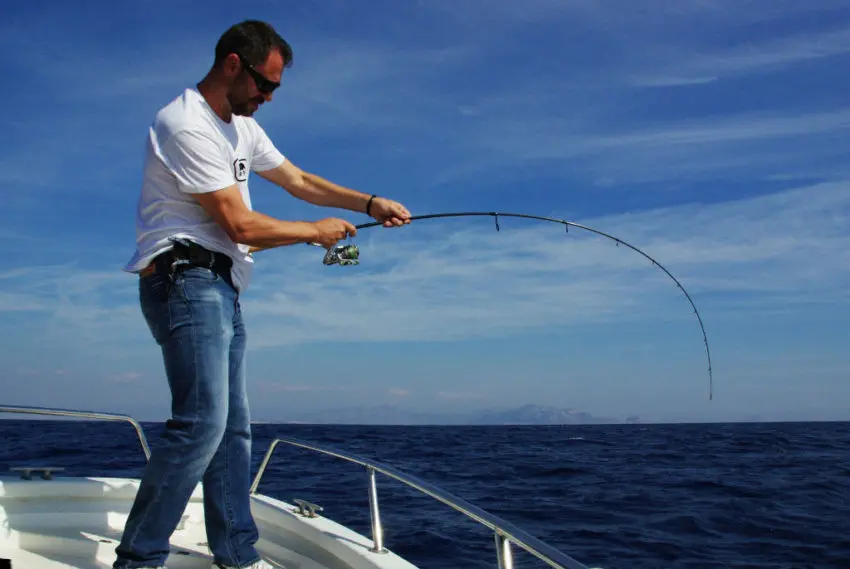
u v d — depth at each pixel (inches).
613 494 414.6
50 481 114.6
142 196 83.4
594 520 327.3
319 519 115.2
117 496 118.1
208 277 81.7
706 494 415.5
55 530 105.6
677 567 244.5
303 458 580.1
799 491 428.1
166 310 80.9
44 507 111.4
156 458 80.7
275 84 82.9
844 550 270.8
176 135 78.8
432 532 280.8
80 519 110.0
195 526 117.3
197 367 80.2
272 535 116.0
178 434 80.2
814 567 246.4
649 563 249.6
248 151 90.5
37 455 576.4
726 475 524.7
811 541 285.7
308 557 105.6
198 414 80.3
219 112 83.9
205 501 92.9
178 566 95.2
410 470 561.9
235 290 86.2
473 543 264.4
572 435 1508.4
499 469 575.2
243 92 82.1
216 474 92.0
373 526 100.8
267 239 81.7
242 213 80.6
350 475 462.6
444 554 248.2
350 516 313.7
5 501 111.8
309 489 393.1
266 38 81.2
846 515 343.6
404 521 304.2
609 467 594.6
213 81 82.6
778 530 306.3
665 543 279.6
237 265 86.3
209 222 82.8
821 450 834.8
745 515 342.0
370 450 858.1
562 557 59.6
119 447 677.9
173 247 80.6
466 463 641.0
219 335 81.8
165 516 81.8
